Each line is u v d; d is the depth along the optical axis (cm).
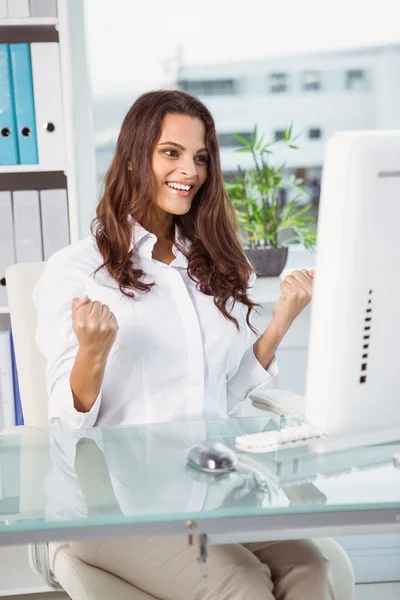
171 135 173
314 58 317
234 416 200
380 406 115
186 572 131
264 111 320
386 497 105
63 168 258
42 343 169
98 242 175
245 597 127
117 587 139
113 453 125
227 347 177
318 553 141
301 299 178
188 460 120
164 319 170
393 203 107
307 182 325
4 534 100
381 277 109
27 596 239
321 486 110
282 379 281
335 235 108
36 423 193
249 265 188
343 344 110
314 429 127
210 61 313
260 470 116
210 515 101
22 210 257
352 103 322
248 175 321
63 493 109
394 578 255
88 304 141
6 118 254
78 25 297
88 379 149
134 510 102
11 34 274
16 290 198
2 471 118
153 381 169
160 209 180
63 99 255
